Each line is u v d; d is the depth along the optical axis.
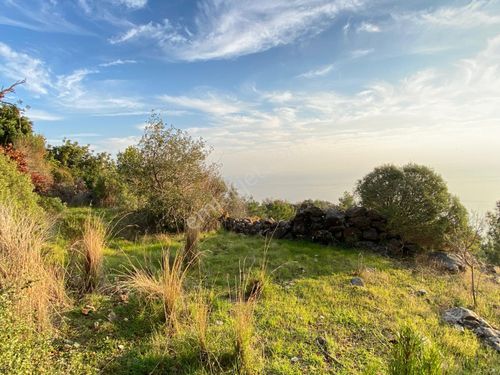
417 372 2.01
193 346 2.69
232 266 5.14
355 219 7.02
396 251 6.57
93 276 3.72
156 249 6.07
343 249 6.73
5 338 1.91
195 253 5.11
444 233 6.21
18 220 3.58
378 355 2.83
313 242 7.35
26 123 14.05
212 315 3.34
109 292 3.69
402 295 4.30
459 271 5.69
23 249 3.11
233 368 2.46
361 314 3.62
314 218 7.48
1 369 1.80
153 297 3.35
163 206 7.79
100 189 12.64
